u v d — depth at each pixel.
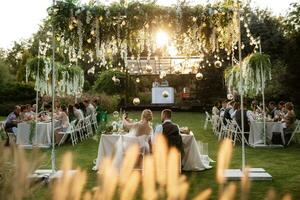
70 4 7.18
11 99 24.31
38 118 11.58
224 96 26.03
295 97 18.75
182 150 7.11
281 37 23.58
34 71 9.68
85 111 14.14
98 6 7.30
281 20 24.78
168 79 29.25
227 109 12.81
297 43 18.59
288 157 9.16
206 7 7.29
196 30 7.35
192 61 16.98
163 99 27.42
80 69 13.53
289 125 11.05
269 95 20.41
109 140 7.52
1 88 24.47
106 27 7.39
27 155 0.81
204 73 25.83
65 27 7.21
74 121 11.66
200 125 17.97
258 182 6.63
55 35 7.32
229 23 7.27
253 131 11.02
